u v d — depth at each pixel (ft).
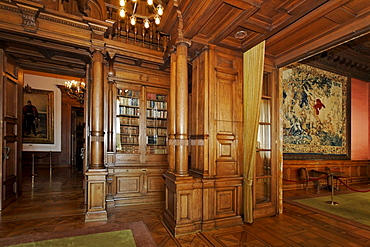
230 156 12.59
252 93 12.22
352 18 9.70
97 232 8.45
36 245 7.35
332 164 25.18
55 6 12.69
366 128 29.22
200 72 12.68
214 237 10.54
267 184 14.16
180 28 11.46
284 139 22.12
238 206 12.44
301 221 12.86
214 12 9.61
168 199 12.63
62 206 14.98
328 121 25.59
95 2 12.78
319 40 11.61
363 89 29.27
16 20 11.48
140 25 16.97
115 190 15.83
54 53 14.25
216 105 12.30
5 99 14.38
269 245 9.84
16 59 15.71
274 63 14.53
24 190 19.58
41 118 34.35
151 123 17.87
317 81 24.99
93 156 13.33
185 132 11.61
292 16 9.62
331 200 17.40
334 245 9.96
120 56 15.28
